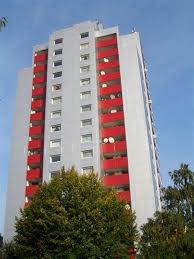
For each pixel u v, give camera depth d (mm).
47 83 72062
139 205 56969
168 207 47938
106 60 72750
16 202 63625
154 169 65562
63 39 76312
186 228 43156
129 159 61469
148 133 66562
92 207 38594
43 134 69312
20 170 66688
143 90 70688
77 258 36250
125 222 39875
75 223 37000
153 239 43469
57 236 36719
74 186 40375
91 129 64625
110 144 63812
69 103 68438
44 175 62750
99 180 43000
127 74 69938
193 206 46531
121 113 66188
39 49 79812
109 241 37250
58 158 63938
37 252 37781
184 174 49438
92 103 67188
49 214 38344
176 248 39719
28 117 72125
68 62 73062
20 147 69250
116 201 40750
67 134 65375
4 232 61344
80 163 61969
